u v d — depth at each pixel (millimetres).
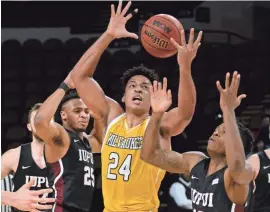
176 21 5961
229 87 4988
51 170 6156
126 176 5695
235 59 14188
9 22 15039
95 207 10008
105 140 5891
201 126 13070
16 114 13781
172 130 5781
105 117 6074
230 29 14688
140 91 5840
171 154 5398
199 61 14141
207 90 13758
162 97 5195
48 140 5922
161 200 10555
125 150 5746
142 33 5984
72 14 15094
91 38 14789
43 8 15094
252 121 12859
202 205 5207
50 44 14664
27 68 14406
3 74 14328
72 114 6344
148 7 14773
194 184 5309
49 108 5754
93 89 6000
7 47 14641
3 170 6512
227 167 5156
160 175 5758
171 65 14078
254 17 14609
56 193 6113
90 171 6332
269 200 6422
